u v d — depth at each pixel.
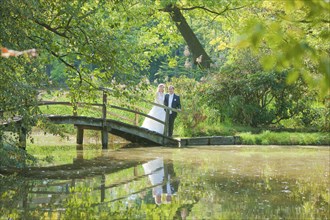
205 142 20.55
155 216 7.46
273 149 18.56
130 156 15.82
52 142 20.67
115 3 12.06
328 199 8.80
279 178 11.29
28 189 9.84
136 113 19.30
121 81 11.53
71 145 19.48
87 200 8.73
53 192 9.51
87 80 11.95
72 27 10.92
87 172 12.23
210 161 14.59
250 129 22.98
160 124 20.44
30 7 9.48
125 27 13.28
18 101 9.88
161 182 10.71
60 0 10.52
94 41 11.05
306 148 19.08
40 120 11.05
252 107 23.73
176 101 20.67
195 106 22.62
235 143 20.89
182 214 7.59
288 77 2.38
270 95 25.17
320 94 2.29
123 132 19.20
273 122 24.88
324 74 2.17
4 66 9.65
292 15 2.57
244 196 9.08
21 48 9.70
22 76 10.45
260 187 10.09
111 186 10.20
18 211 7.82
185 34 30.20
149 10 17.59
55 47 10.54
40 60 11.05
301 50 2.25
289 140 20.72
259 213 7.66
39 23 10.57
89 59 11.22
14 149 10.98
